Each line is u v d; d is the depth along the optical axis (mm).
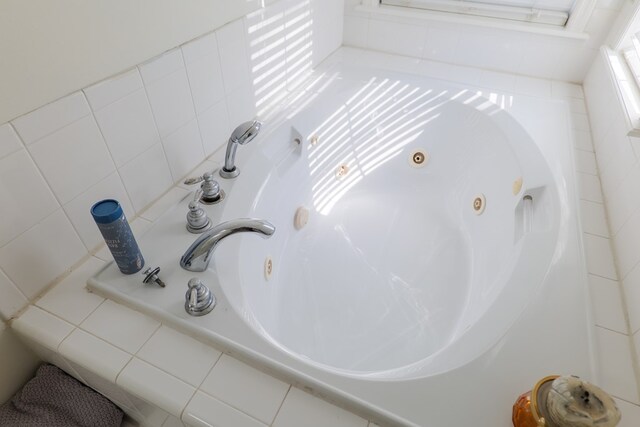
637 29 1400
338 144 1572
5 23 583
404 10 1763
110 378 663
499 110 1440
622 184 944
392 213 1652
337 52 1868
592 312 758
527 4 1630
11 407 800
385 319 1279
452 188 1634
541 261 871
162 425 811
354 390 633
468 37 1718
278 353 681
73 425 805
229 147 1022
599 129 1251
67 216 780
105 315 747
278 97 1448
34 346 776
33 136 670
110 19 749
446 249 1498
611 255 879
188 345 707
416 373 708
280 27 1336
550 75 1691
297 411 625
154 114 917
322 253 1476
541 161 1177
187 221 922
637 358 678
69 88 710
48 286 784
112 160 843
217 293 779
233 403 629
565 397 507
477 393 642
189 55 970
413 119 1638
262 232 739
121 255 758
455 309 1293
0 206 653
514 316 761
